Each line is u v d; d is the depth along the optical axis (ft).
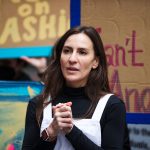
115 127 8.95
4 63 21.04
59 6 15.16
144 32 12.67
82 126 8.90
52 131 8.74
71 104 8.91
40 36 15.44
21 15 15.60
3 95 12.94
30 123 9.48
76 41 9.34
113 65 12.86
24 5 15.56
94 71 9.60
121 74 12.80
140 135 12.62
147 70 12.60
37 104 9.59
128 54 12.76
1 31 15.80
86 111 9.14
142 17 12.70
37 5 15.44
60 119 8.57
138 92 12.64
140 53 12.67
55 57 9.86
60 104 8.73
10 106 12.90
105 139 8.85
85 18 13.08
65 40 9.59
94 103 9.16
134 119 12.66
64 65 9.36
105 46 12.94
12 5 15.64
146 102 12.59
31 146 9.14
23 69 20.89
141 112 12.62
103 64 9.69
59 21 15.16
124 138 9.55
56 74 9.78
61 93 9.69
